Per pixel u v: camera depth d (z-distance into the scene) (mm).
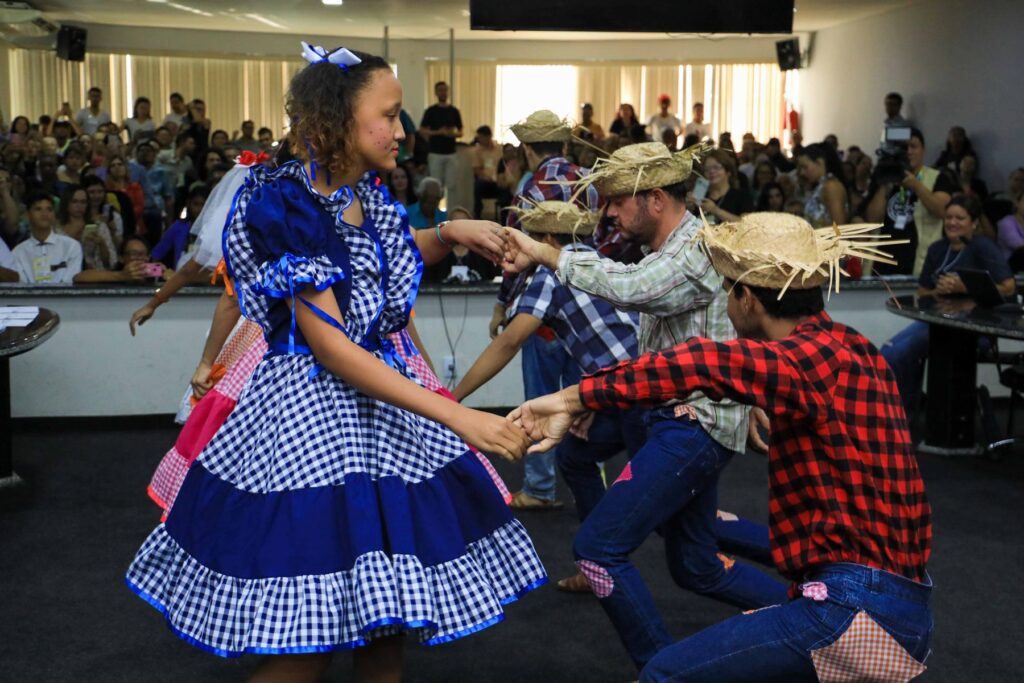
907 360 6070
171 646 3357
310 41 17125
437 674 3170
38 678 3123
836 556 2047
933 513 4777
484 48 17750
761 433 3543
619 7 7883
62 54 15836
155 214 10352
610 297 2662
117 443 5926
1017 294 6023
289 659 2098
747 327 2217
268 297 2074
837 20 15234
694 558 2920
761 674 2090
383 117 2035
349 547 1999
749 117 17875
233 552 2029
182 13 14602
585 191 4203
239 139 14398
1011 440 5676
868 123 14844
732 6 7902
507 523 2236
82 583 3871
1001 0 11758
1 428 5094
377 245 2105
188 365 6258
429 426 2213
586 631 3480
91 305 6148
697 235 2281
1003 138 11820
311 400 2070
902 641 2016
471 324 6340
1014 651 3369
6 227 7512
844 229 2309
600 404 2014
